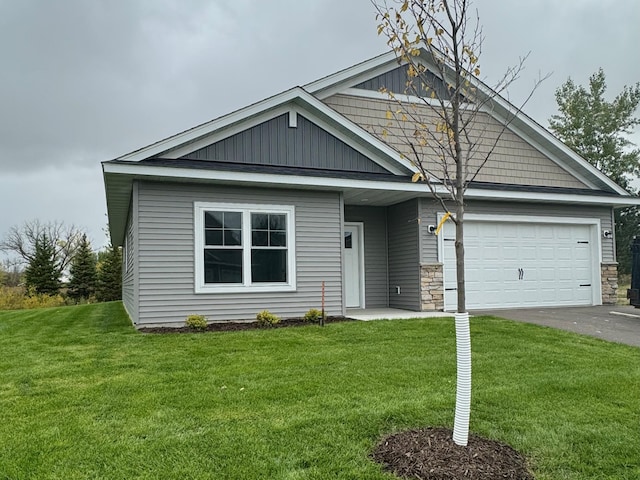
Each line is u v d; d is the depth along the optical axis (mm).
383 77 11859
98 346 7121
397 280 12227
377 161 10695
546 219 12586
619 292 23562
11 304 28109
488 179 12500
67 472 3092
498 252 12148
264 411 4184
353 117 11523
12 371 5668
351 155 10484
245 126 9617
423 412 4156
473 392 4730
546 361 6043
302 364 5824
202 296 9141
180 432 3729
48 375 5438
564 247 12883
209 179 8875
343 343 7098
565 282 12812
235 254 9461
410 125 11664
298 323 9188
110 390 4809
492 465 3158
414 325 8633
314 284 10047
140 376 5336
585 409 4316
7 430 3793
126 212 13109
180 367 5727
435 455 3258
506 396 4629
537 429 3850
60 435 3676
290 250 9875
